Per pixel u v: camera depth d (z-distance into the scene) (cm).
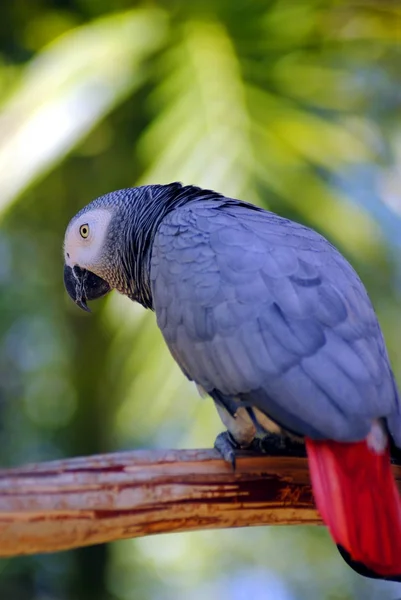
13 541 269
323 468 272
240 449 314
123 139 590
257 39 571
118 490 282
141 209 390
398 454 293
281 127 516
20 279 729
